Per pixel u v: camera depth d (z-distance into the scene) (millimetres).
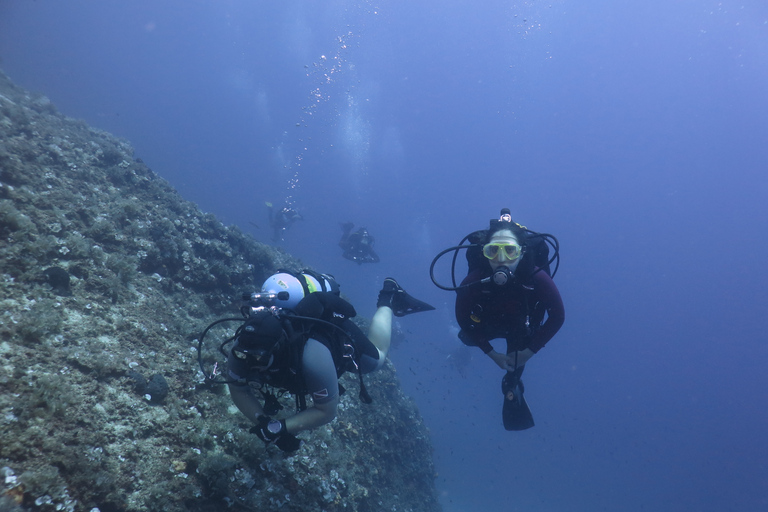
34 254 3980
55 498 2438
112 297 4387
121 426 3182
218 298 5887
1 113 6316
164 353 4199
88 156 7004
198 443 3494
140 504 2828
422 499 8078
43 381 2871
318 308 2402
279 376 2184
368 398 2613
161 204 6977
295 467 4152
